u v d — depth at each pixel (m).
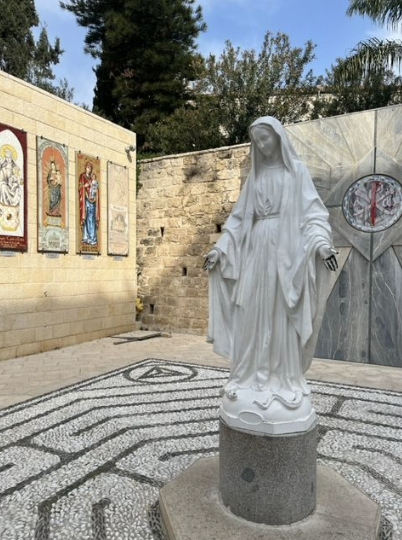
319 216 2.80
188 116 18.34
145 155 18.41
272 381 2.85
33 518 3.02
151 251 12.81
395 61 11.27
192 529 2.60
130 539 2.78
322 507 2.88
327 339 8.73
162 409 5.43
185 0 21.64
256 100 17.61
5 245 8.39
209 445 4.29
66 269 9.95
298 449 2.68
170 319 12.41
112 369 7.66
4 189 8.33
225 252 3.09
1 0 22.38
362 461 3.95
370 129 8.31
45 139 9.28
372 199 8.29
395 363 8.06
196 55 20.92
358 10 10.86
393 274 8.11
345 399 5.89
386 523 2.93
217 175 11.63
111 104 22.50
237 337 2.98
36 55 24.22
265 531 2.59
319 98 18.69
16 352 8.73
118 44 20.83
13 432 4.68
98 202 10.90
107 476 3.65
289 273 2.75
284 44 18.30
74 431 4.70
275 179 2.93
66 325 9.97
